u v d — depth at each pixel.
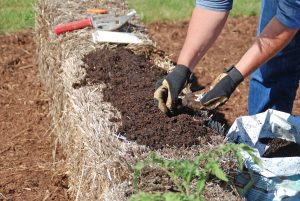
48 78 6.68
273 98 5.12
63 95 5.48
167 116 4.17
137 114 4.23
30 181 5.50
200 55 4.07
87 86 4.77
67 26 5.82
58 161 5.78
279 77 5.01
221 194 3.54
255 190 3.84
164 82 4.02
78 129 4.61
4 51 8.19
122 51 5.30
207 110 4.24
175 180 3.44
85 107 4.47
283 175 3.82
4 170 5.66
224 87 3.80
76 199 4.63
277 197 3.82
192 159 3.75
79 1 6.64
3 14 9.14
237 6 9.77
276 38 3.73
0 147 6.05
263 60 3.80
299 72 5.06
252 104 5.28
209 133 4.04
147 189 3.55
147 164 3.53
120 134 4.04
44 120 6.60
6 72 7.65
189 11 9.59
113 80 4.79
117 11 6.42
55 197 5.29
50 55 6.28
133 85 4.69
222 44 8.54
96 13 6.28
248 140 4.20
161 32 8.89
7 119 6.58
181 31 8.94
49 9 6.47
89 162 4.06
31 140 6.20
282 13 3.64
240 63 3.81
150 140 3.90
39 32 7.16
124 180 3.69
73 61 5.20
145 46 5.45
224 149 3.48
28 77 7.55
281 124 4.30
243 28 9.09
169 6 9.72
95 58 5.16
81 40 5.57
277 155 4.39
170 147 3.87
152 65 5.12
